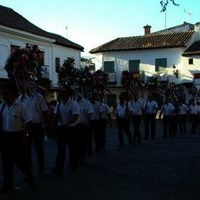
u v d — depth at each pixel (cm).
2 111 905
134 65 4809
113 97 4847
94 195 856
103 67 4953
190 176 1059
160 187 927
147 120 2147
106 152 1571
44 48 3562
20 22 3478
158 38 4822
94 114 1523
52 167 1212
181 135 2445
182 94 3594
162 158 1392
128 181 1000
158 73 4669
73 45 3966
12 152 912
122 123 1775
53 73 3662
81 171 1143
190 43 4688
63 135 1085
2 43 3017
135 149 1669
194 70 4522
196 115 2584
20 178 1045
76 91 1362
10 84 901
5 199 831
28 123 904
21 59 1095
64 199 826
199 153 1527
